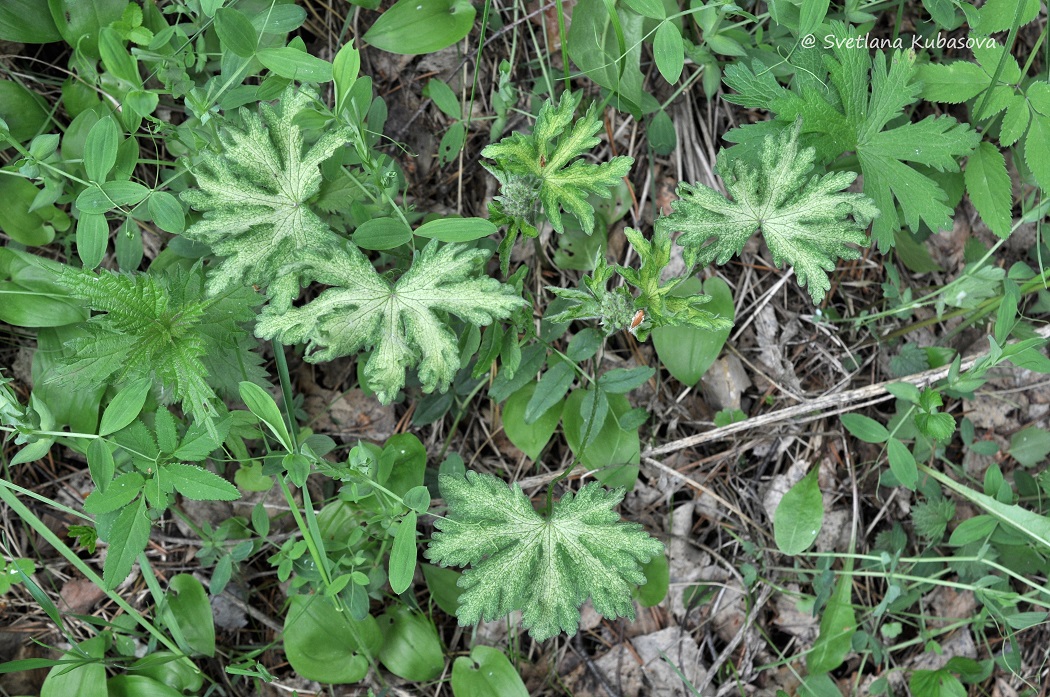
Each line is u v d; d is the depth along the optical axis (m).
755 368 0.73
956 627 0.74
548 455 0.72
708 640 0.72
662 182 0.72
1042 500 0.73
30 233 0.65
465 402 0.70
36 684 0.67
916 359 0.73
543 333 0.70
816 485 0.70
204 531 0.67
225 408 0.63
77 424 0.64
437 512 0.69
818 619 0.73
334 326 0.60
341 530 0.67
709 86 0.70
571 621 0.64
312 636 0.66
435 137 0.71
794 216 0.63
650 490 0.72
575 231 0.70
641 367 0.67
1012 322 0.66
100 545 0.68
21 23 0.64
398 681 0.69
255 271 0.62
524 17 0.71
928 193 0.65
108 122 0.60
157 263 0.65
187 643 0.66
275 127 0.61
